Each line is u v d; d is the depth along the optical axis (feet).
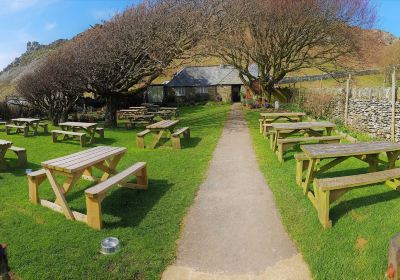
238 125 60.80
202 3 69.87
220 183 26.66
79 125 46.47
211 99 137.69
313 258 15.69
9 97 92.73
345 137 41.50
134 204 22.27
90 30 69.51
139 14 65.10
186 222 20.02
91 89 63.82
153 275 15.02
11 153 38.93
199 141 44.83
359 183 18.57
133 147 41.16
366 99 50.11
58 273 14.82
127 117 66.95
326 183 18.53
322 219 18.11
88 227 18.75
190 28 65.67
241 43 92.73
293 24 82.74
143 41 63.16
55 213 20.61
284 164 30.68
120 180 20.59
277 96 103.09
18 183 27.02
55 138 46.83
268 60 94.53
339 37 82.64
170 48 65.21
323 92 67.77
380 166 27.40
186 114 91.35
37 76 67.87
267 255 16.40
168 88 137.59
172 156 35.83
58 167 20.10
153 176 28.50
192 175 28.78
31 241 17.28
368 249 15.67
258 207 21.72
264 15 84.28
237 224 19.56
